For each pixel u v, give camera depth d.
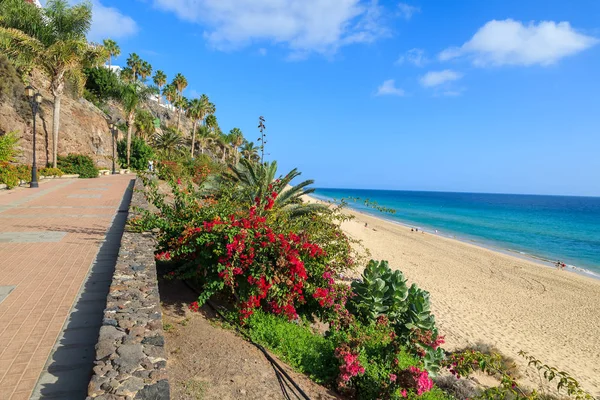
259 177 12.86
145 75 72.56
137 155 41.06
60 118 29.62
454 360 5.24
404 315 7.10
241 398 3.73
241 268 5.64
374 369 5.27
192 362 4.20
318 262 6.77
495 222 60.06
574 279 21.73
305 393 4.18
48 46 23.89
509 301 15.65
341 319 6.54
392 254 23.17
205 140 76.94
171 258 6.43
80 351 3.86
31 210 12.24
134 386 2.63
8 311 4.64
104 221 10.79
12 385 3.25
